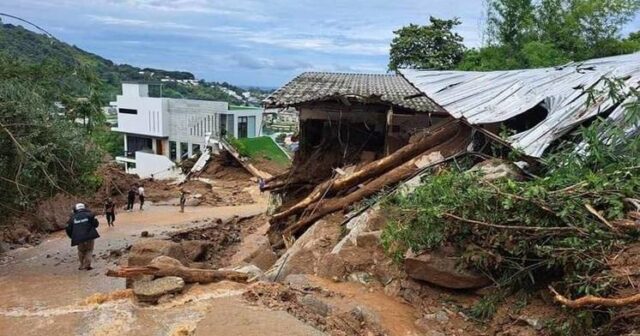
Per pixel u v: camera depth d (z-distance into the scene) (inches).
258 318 219.5
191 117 1632.6
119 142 1829.5
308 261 292.8
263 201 980.6
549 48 699.4
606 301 160.1
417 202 239.9
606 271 174.7
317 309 228.8
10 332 242.4
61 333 232.8
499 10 794.8
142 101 1691.7
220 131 1429.6
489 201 210.7
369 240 274.2
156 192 984.3
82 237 433.1
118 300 262.5
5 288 370.6
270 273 299.6
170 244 382.0
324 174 503.8
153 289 251.6
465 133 342.3
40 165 381.1
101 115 464.8
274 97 446.9
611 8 706.2
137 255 365.7
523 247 203.2
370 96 440.8
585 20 727.1
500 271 221.1
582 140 241.1
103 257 498.3
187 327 216.7
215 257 536.4
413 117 453.4
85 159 436.1
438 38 969.5
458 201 217.8
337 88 490.0
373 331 209.8
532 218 199.8
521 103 320.8
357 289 249.3
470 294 231.8
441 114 429.4
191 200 934.4
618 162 206.5
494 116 309.4
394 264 255.1
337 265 265.3
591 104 261.1
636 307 163.3
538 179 214.8
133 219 755.4
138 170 1621.6
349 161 489.7
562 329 183.2
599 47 714.8
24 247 552.1
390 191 325.4
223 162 1258.0
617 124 226.1
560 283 195.9
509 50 773.9
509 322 207.0
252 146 1342.3
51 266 460.4
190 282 268.8
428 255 234.2
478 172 239.5
